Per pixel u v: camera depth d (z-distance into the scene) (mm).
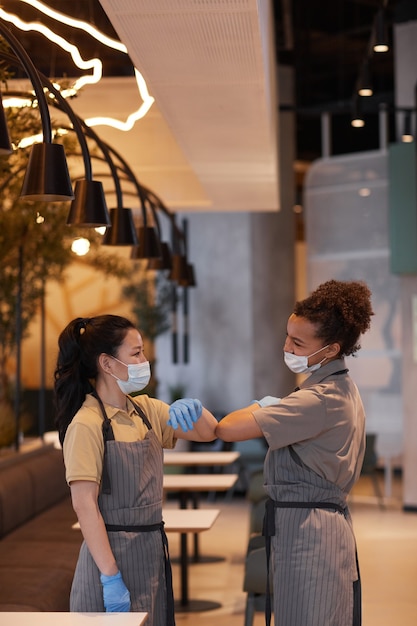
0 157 5672
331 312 3367
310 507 3289
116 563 3156
